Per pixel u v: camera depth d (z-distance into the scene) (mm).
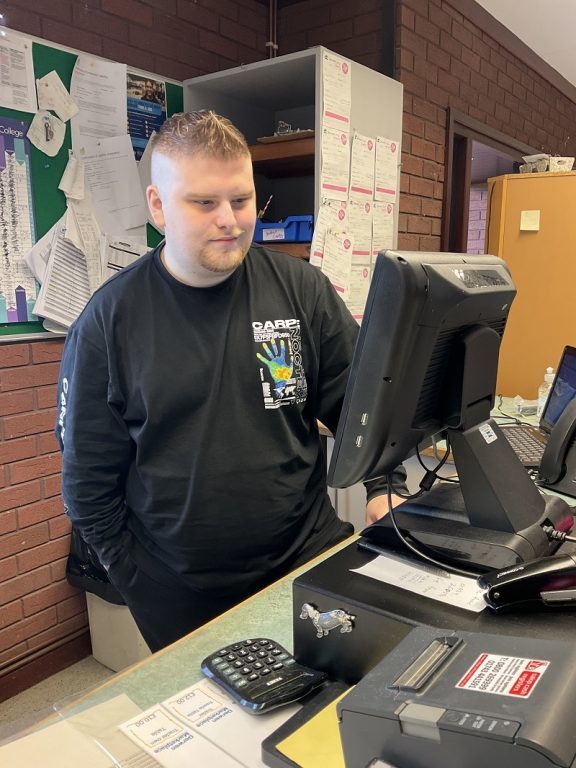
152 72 2350
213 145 981
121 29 2229
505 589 673
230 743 692
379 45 2785
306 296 1230
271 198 2643
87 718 740
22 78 1928
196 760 667
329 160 2219
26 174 1970
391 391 710
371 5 2771
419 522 846
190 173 981
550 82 4539
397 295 672
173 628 1261
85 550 2145
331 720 696
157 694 785
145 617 1277
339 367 1250
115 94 2197
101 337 1139
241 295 1165
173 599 1236
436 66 3049
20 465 2053
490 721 460
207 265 1032
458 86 3293
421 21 2871
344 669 763
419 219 3082
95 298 1169
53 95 2014
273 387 1161
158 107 2363
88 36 2117
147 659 867
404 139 2873
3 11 1869
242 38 2799
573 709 459
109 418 1172
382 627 708
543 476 1471
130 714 746
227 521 1153
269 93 2520
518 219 2834
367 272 2545
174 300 1132
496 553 757
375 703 531
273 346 1167
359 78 2318
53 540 2178
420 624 674
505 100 3893
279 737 675
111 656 2234
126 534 1262
